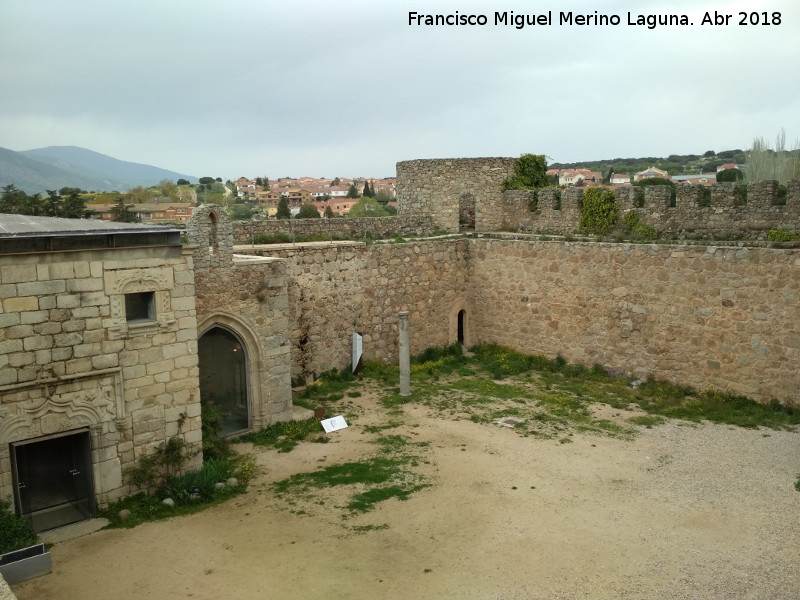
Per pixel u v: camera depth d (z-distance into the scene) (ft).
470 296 90.27
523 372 79.66
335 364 76.69
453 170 95.71
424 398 69.36
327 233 87.81
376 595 33.88
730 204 72.90
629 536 39.75
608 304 74.95
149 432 45.70
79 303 41.47
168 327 45.73
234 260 59.67
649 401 67.36
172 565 37.42
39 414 40.70
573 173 351.05
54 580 36.01
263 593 34.32
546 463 51.60
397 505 44.60
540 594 33.73
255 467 52.06
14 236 38.45
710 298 66.59
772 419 60.23
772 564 36.29
